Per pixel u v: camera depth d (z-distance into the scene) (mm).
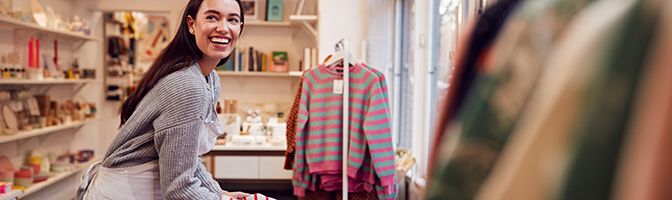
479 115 323
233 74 5055
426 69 3369
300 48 5293
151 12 5391
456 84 362
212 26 1613
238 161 4402
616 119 266
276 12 5121
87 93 5457
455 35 2580
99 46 5488
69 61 5180
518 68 314
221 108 5086
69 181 5246
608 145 267
